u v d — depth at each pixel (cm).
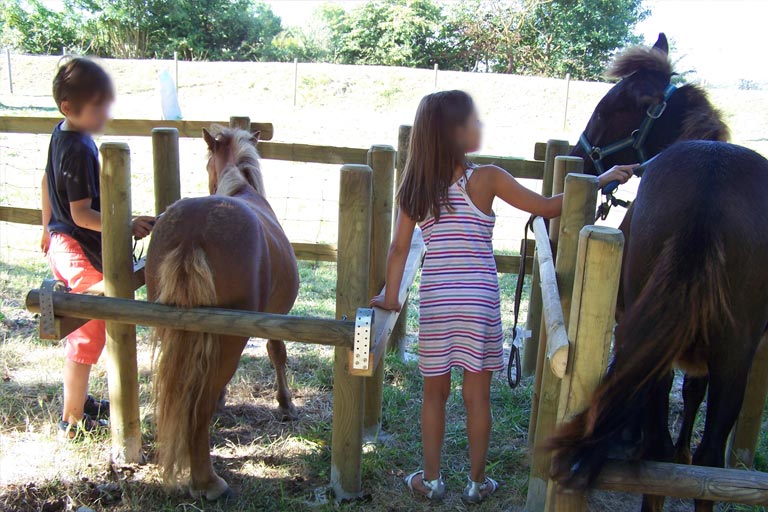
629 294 212
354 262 249
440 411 262
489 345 250
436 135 235
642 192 209
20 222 430
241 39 2861
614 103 313
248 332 218
